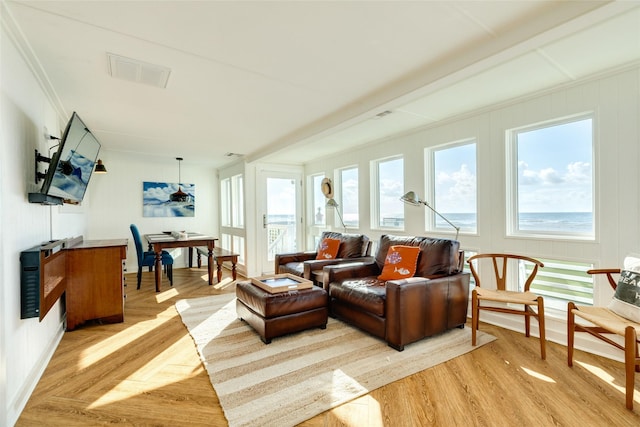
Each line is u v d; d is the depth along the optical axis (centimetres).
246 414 167
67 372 211
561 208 272
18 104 190
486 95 285
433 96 287
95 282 296
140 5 154
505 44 182
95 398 182
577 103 252
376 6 158
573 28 161
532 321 279
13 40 180
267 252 571
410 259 301
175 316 327
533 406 175
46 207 246
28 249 195
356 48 199
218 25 173
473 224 339
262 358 230
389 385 196
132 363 224
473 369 215
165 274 557
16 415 166
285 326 262
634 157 224
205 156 559
